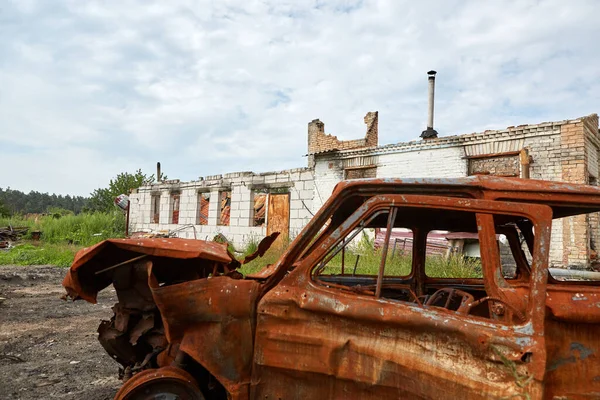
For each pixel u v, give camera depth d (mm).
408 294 3732
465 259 7637
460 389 2045
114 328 3014
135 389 2502
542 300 2053
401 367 2186
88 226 22578
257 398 2469
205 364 2463
